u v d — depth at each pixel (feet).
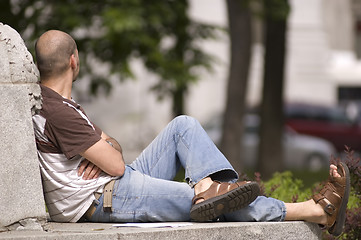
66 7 92.17
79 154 36.04
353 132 180.04
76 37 93.91
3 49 34.12
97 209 36.83
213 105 202.80
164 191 36.88
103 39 94.07
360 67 216.74
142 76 180.34
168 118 183.11
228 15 107.45
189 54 106.93
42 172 36.19
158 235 33.37
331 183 37.60
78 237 32.17
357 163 42.65
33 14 91.81
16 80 34.17
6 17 92.99
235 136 107.24
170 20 97.14
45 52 36.40
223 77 202.59
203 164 36.81
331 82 216.54
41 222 33.99
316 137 179.83
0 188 33.27
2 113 33.60
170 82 101.96
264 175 105.40
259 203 37.27
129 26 89.35
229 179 37.78
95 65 103.24
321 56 216.13
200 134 37.88
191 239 34.14
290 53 215.92
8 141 33.63
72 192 36.24
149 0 96.94
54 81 36.63
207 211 35.73
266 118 106.22
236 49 107.04
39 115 35.63
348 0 222.69
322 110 182.70
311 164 159.84
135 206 36.81
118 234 32.63
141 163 39.34
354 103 207.21
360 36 238.89
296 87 216.13
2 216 33.22
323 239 44.19
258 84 202.80
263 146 106.32
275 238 36.29
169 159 38.75
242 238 35.45
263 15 103.55
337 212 37.22
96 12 93.40
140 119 183.93
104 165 36.22
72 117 35.68
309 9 215.31
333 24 220.84
